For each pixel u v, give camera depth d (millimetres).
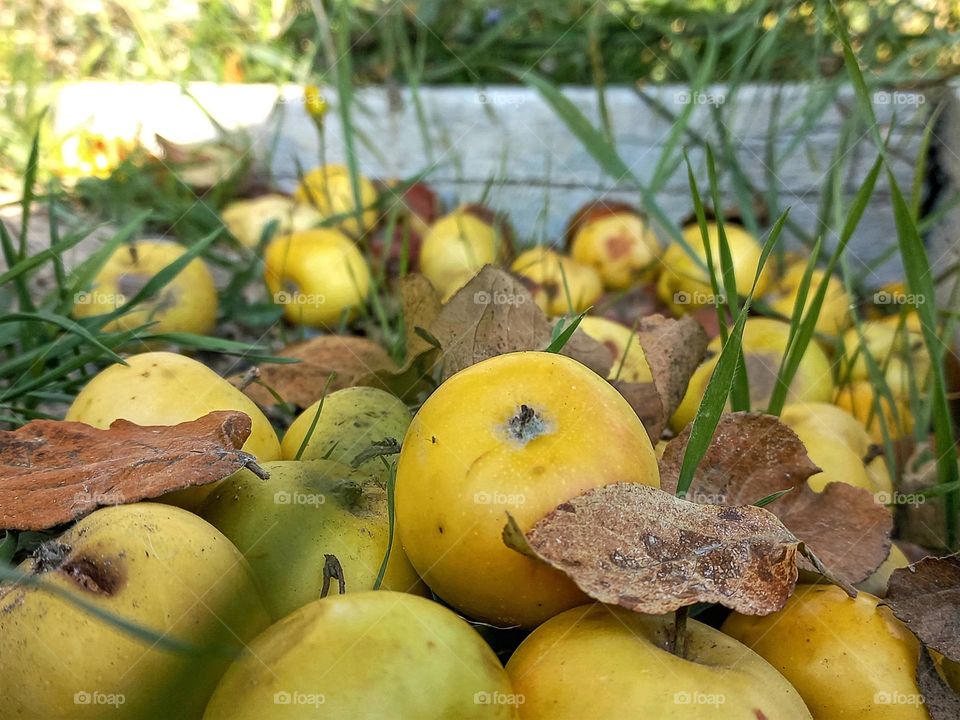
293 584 201
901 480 300
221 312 467
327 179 550
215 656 176
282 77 618
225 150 601
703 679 169
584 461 187
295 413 348
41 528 185
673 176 556
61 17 739
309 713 157
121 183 554
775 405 266
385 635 166
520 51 687
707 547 175
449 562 190
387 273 535
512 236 522
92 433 226
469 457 188
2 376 320
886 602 200
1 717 169
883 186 519
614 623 182
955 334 393
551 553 171
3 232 346
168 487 186
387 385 288
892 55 564
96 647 167
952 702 195
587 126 380
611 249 499
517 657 188
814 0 528
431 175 588
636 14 640
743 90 547
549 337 265
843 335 379
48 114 608
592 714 168
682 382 256
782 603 167
